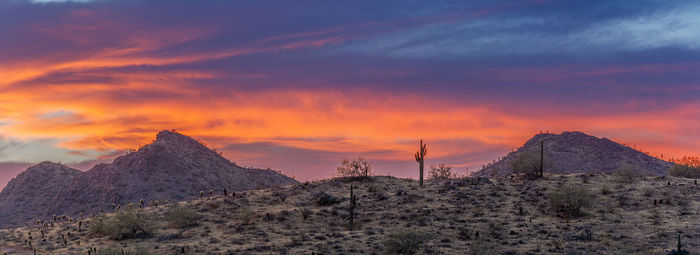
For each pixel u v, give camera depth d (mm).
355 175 91625
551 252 47469
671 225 54469
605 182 77562
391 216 65500
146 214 72250
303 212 67500
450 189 77188
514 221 60938
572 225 58000
